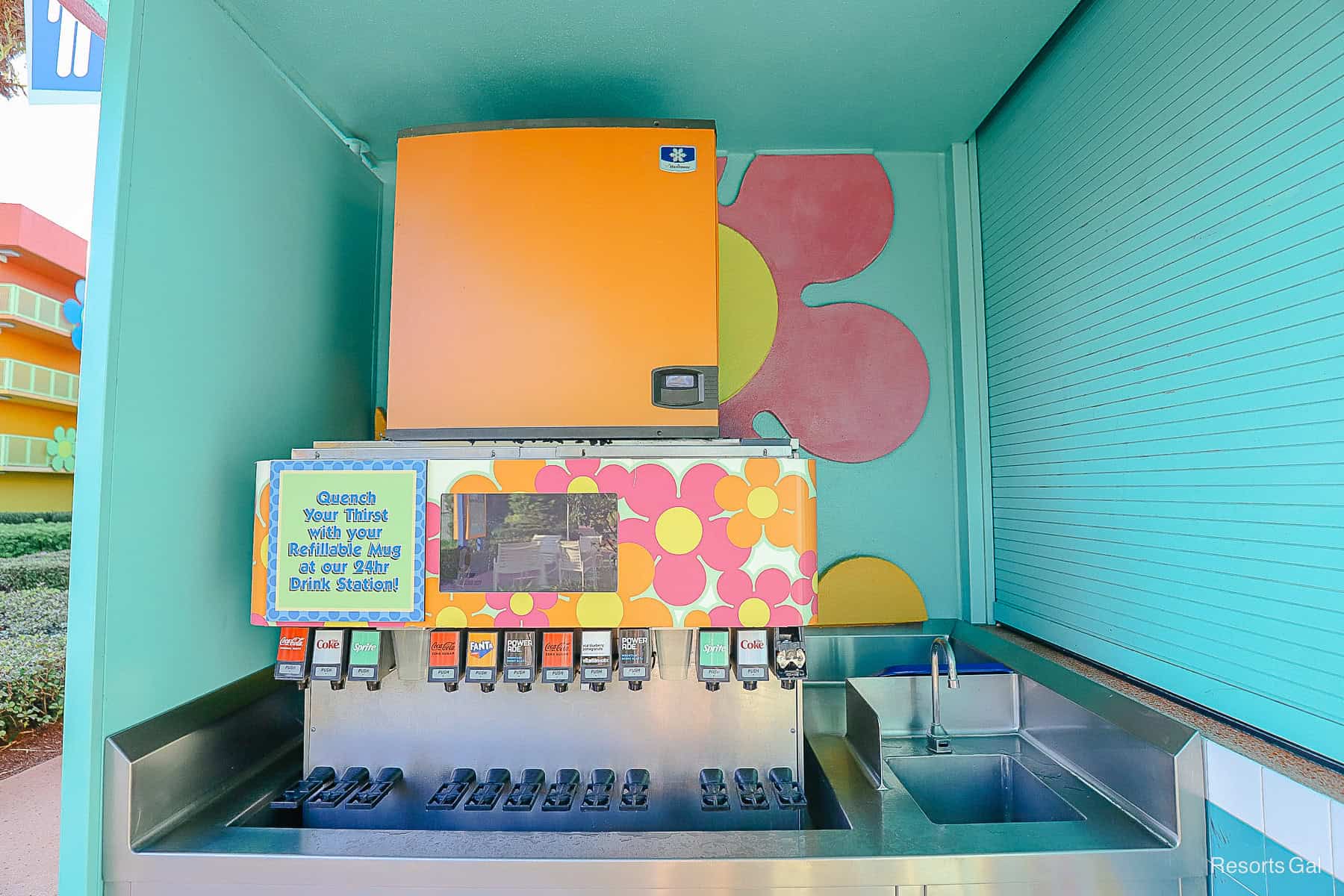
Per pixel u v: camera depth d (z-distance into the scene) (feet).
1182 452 4.03
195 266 4.05
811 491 3.94
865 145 6.84
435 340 4.73
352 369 6.10
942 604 6.70
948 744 5.17
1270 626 3.43
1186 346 3.99
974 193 6.77
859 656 6.38
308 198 5.33
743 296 6.79
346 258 5.98
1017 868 3.56
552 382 4.66
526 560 3.92
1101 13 4.80
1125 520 4.55
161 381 3.77
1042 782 4.52
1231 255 3.67
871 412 6.77
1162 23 4.20
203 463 4.12
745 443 4.29
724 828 4.42
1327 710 3.13
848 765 4.83
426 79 5.61
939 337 6.88
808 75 5.62
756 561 3.89
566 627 3.89
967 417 6.60
